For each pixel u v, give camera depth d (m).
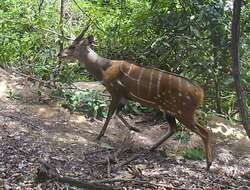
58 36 4.24
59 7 5.20
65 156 2.87
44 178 2.54
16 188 2.46
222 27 3.58
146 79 3.06
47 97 3.65
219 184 2.81
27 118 3.30
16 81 3.81
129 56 4.01
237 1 2.74
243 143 3.49
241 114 2.94
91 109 3.50
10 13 4.38
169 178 2.80
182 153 3.20
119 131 3.39
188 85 2.98
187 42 3.63
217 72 3.74
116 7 4.24
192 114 3.00
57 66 3.96
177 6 3.85
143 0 4.07
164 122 3.57
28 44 4.34
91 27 4.36
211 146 3.31
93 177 2.68
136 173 2.78
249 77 3.67
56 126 3.28
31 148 2.89
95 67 3.24
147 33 3.97
